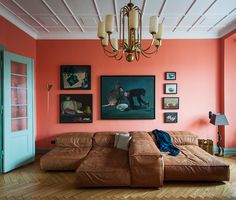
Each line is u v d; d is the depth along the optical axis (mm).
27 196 2777
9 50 3783
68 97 4762
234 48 4586
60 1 3221
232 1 3215
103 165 3164
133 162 2975
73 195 2801
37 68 4762
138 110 4762
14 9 3496
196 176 3096
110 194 2826
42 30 4578
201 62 4742
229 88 4613
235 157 4422
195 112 4758
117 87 4758
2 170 3574
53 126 4793
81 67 4746
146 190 2943
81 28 4453
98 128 4781
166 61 4754
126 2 3254
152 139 4066
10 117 3676
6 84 3580
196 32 4707
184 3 3281
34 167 3939
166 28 4484
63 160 3662
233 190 2926
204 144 4531
